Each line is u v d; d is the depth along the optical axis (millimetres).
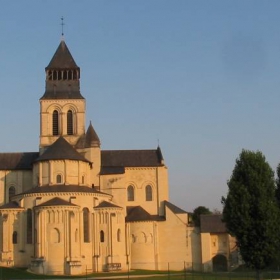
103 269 122500
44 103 145250
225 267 141500
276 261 94812
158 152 149500
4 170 141875
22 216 122750
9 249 121375
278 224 90000
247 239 89688
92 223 123250
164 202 144000
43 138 143625
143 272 123312
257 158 94562
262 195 91125
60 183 126188
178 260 138500
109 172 141500
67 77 147750
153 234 136625
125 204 140375
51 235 116125
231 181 94438
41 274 113250
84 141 142875
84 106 145625
